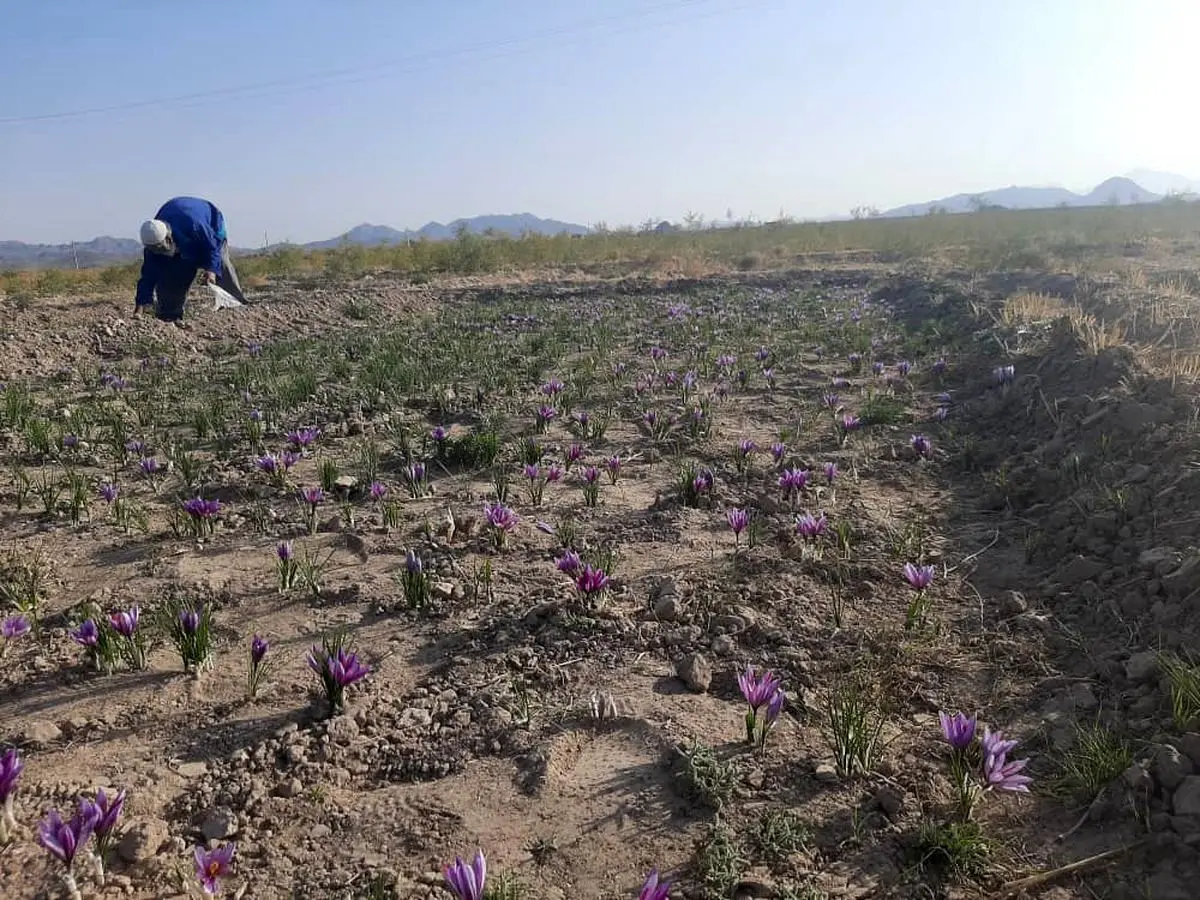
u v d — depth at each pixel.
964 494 6.29
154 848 2.96
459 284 23.86
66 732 3.64
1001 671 3.95
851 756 3.24
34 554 5.48
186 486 6.90
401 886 2.78
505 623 4.50
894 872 2.79
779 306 17.08
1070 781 3.13
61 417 9.21
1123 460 5.62
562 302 20.12
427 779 3.35
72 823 2.71
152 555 5.49
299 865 2.91
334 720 3.64
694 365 11.48
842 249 33.19
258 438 8.08
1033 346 9.23
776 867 2.81
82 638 4.07
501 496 6.32
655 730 3.54
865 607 4.61
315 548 5.58
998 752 2.98
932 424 8.11
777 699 3.35
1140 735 3.31
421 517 6.08
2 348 12.89
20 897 2.73
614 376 10.57
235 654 4.27
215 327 15.93
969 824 2.91
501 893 2.63
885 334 13.09
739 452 7.20
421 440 8.02
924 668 4.00
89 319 15.53
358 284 23.55
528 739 3.54
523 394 10.06
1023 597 4.58
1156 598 4.12
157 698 3.89
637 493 6.61
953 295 14.41
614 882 2.79
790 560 5.16
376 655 4.25
